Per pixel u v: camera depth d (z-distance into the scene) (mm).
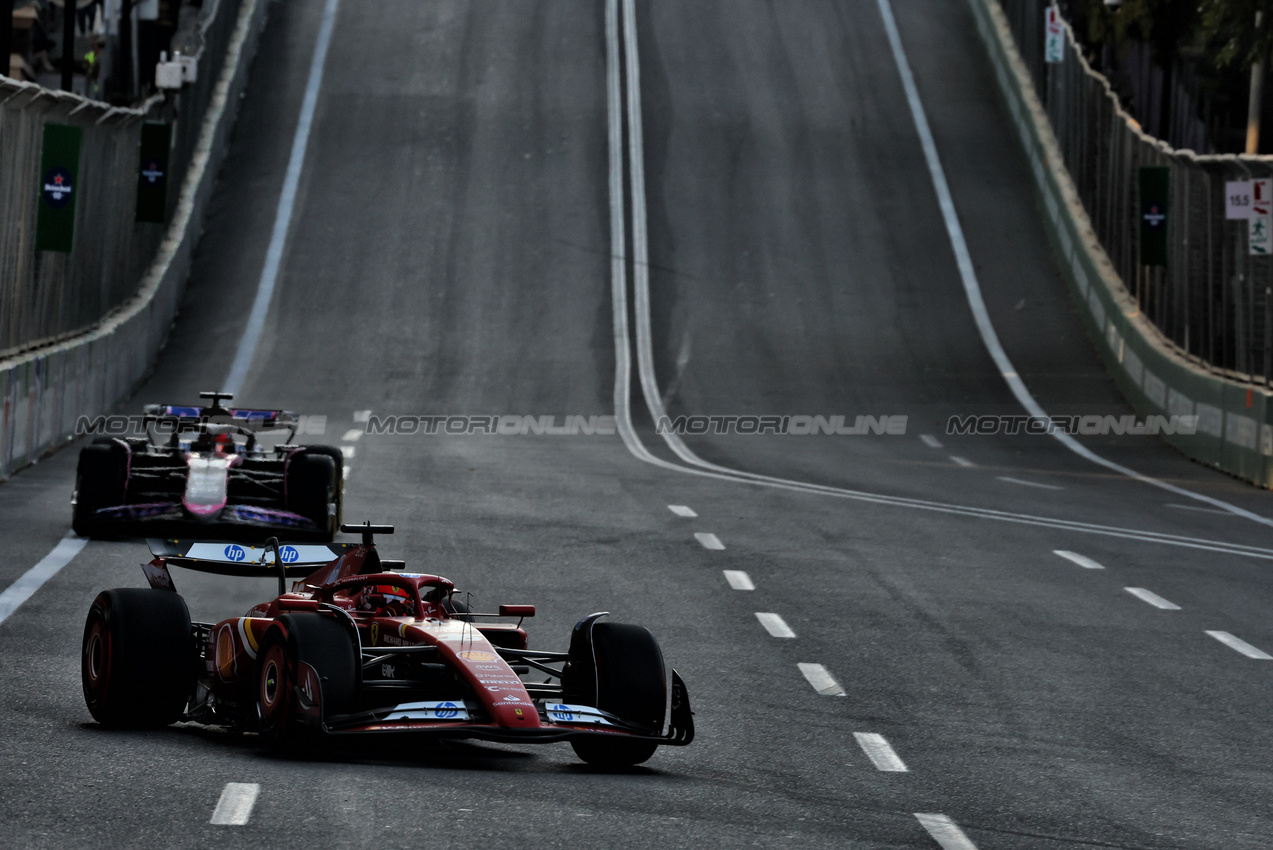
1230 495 89688
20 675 34844
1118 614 50781
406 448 99750
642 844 23094
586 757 29703
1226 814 28016
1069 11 190125
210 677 31641
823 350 143875
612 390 131125
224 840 22031
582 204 173250
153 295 130125
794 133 192500
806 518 71562
